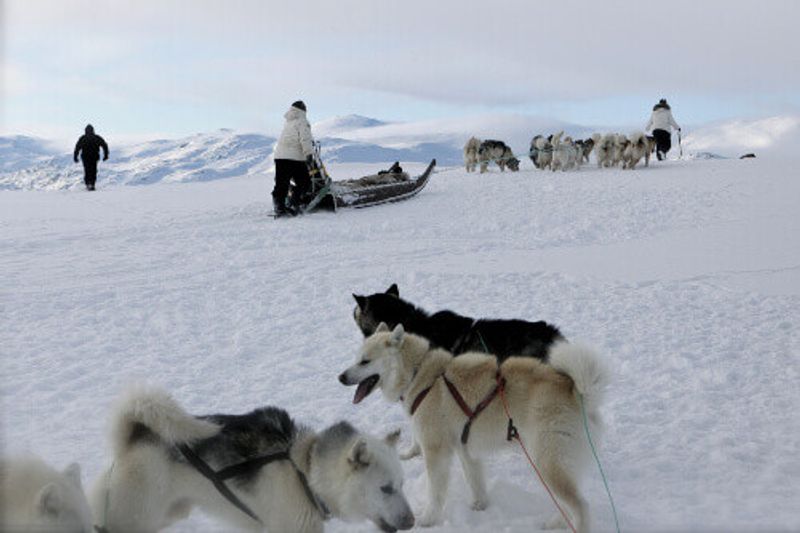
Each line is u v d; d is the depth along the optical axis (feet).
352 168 86.99
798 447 16.92
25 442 16.96
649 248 40.16
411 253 38.96
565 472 13.28
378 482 12.33
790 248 39.09
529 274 34.30
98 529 11.83
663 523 13.65
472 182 63.41
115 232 43.14
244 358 23.85
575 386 13.60
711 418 18.66
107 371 22.33
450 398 14.60
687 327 26.58
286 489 12.55
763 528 13.21
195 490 12.48
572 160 70.64
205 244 40.34
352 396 20.57
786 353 23.54
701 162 75.72
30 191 69.21
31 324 26.71
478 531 13.92
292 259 37.24
